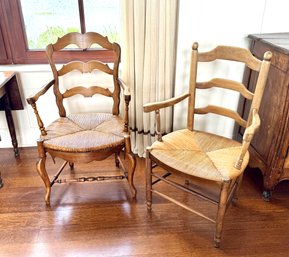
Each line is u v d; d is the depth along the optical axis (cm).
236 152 142
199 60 150
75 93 177
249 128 123
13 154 213
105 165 202
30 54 193
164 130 197
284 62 138
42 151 150
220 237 138
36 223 153
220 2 164
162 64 176
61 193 174
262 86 133
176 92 186
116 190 178
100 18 190
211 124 203
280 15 174
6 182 183
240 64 183
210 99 192
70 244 141
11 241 142
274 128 152
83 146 143
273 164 156
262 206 165
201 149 145
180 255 136
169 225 152
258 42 164
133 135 204
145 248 139
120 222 154
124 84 161
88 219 156
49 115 208
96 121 170
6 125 211
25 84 196
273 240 144
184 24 167
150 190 155
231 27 173
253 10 170
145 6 162
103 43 167
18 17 182
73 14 188
